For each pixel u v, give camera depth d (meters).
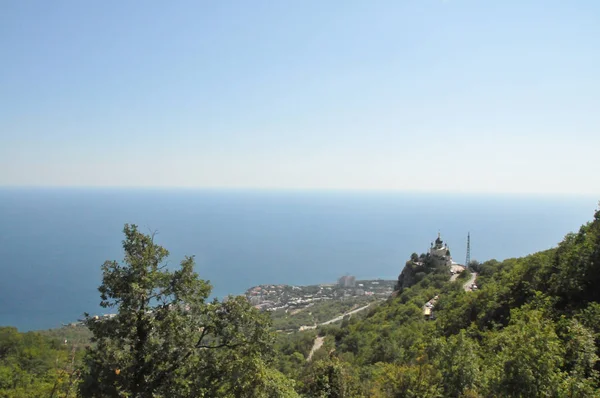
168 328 14.26
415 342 35.38
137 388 13.77
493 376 14.63
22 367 38.88
